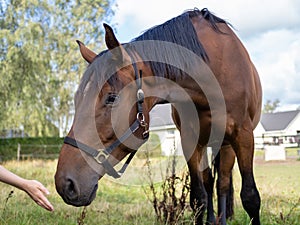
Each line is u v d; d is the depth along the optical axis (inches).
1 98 681.6
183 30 106.4
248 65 123.3
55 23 793.6
